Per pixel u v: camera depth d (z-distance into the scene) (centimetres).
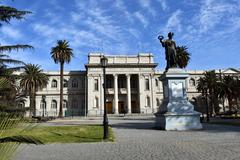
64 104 8069
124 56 7762
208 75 6512
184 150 1108
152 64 7688
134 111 7894
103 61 1759
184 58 5462
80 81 8206
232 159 893
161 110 2322
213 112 6519
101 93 7569
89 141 1510
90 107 7475
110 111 7706
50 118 5278
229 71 8444
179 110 2125
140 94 7588
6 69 1489
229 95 6097
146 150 1136
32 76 5972
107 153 1088
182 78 2198
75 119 5538
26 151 1177
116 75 7638
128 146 1279
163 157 961
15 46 1427
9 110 1238
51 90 8062
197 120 2120
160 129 2244
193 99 8369
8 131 436
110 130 2281
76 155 1057
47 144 1409
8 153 426
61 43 6231
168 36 2358
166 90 2262
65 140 1558
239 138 1484
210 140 1419
